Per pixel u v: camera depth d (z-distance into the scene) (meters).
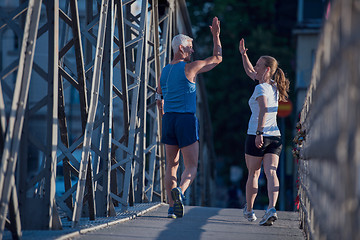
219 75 103.50
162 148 24.91
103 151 15.74
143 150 21.77
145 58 21.30
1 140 9.45
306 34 78.88
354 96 4.68
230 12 106.94
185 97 15.48
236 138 102.56
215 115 103.31
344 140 5.02
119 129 23.80
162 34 28.62
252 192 16.48
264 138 15.50
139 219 15.95
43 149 11.48
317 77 8.85
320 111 7.79
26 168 11.44
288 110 54.47
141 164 21.73
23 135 11.32
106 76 15.64
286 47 103.31
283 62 96.81
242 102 102.31
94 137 17.86
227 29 105.12
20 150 11.33
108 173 15.79
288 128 79.81
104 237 11.68
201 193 47.16
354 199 4.75
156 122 24.83
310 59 78.75
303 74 77.81
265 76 15.80
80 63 13.23
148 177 23.44
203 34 106.69
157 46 25.02
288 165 70.38
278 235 13.46
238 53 103.44
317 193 9.01
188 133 15.42
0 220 9.12
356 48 4.60
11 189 9.58
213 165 60.12
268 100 15.52
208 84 103.25
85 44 17.91
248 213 16.77
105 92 15.71
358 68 4.64
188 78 15.43
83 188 13.28
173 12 30.75
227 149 103.69
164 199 25.16
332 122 5.94
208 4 108.44
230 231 13.84
